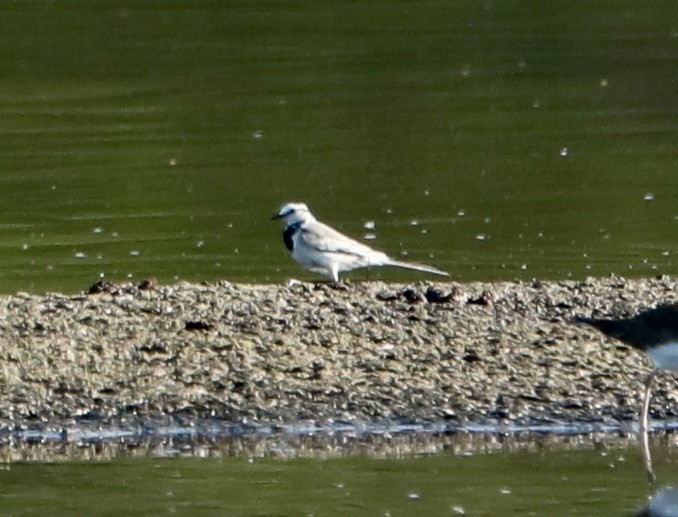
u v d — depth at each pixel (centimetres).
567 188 2500
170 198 2455
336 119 3153
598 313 1545
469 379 1366
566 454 1227
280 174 2658
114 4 4172
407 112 3200
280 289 1617
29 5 4159
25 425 1284
